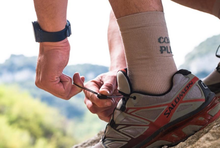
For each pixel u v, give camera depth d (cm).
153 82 107
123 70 111
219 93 152
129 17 106
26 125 735
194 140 110
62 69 126
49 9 113
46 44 121
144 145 110
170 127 108
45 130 759
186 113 108
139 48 107
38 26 119
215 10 154
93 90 134
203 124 109
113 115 114
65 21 120
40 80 128
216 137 105
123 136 111
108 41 175
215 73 154
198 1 157
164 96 107
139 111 108
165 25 110
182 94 108
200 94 109
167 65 108
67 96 132
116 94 140
